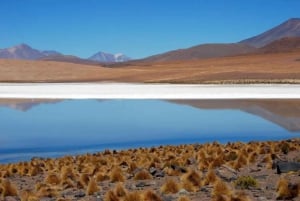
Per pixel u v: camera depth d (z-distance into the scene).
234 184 7.09
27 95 42.00
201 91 43.91
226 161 9.60
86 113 26.73
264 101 32.56
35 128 20.56
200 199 6.17
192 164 9.74
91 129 20.16
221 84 57.50
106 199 6.18
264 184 7.23
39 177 9.36
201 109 28.03
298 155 10.21
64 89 51.16
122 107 30.11
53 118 24.47
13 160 13.20
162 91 45.22
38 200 6.77
